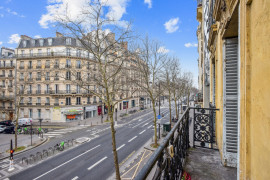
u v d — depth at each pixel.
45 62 30.39
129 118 33.72
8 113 33.34
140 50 15.04
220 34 3.88
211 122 4.45
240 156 1.86
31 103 31.38
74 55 28.77
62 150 15.30
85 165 11.98
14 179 10.37
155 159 1.38
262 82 1.33
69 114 30.52
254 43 1.53
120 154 13.84
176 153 2.68
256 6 1.46
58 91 29.78
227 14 2.83
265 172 1.26
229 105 3.49
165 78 24.14
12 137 21.02
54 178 10.34
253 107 1.57
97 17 9.44
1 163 12.94
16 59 31.86
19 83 31.97
